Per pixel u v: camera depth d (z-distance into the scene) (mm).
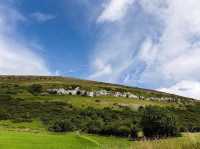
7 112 117562
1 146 35750
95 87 189625
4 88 170375
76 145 43875
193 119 128625
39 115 118062
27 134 50750
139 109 143625
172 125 77062
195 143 11492
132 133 79312
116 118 119562
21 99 144750
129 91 194250
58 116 118438
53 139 46344
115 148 13992
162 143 12031
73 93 176125
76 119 109625
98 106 151250
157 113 79000
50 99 155500
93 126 87812
